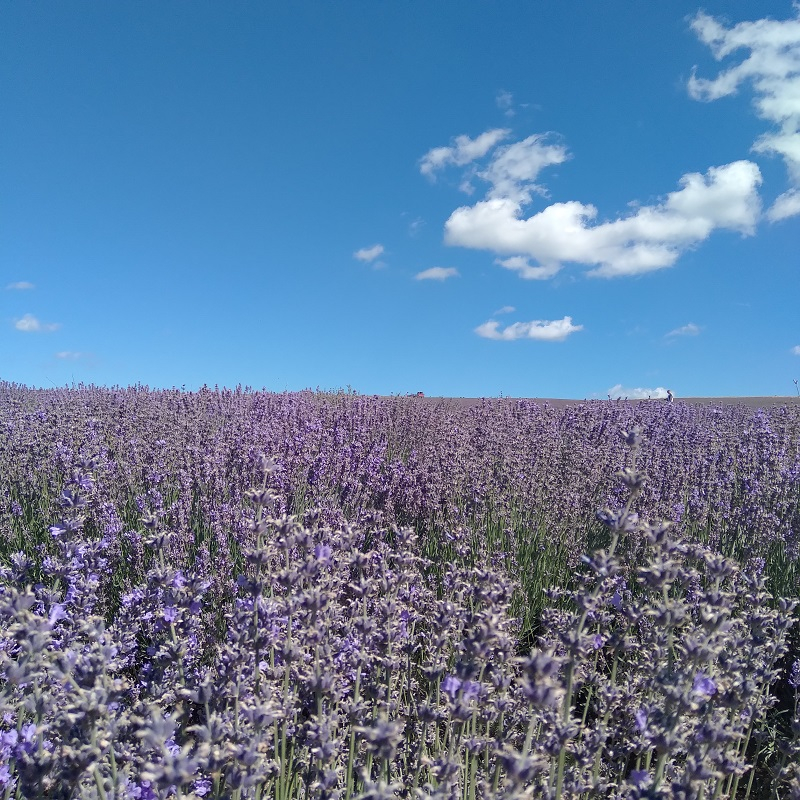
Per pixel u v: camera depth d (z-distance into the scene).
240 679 2.43
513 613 4.63
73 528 3.48
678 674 2.37
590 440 8.29
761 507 5.80
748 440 7.78
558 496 6.38
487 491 6.50
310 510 3.40
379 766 2.57
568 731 2.17
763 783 3.44
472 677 2.26
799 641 4.29
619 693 2.94
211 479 6.06
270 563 2.92
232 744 1.96
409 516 5.99
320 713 2.37
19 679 2.05
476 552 5.32
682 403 11.89
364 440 7.82
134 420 8.24
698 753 2.15
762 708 3.09
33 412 8.38
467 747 2.37
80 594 3.25
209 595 4.24
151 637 3.52
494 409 9.72
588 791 2.46
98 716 1.85
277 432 7.36
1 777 2.10
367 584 2.84
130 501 6.05
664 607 2.53
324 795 2.11
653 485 6.26
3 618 2.59
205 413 8.91
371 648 2.88
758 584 3.26
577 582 5.06
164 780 1.70
